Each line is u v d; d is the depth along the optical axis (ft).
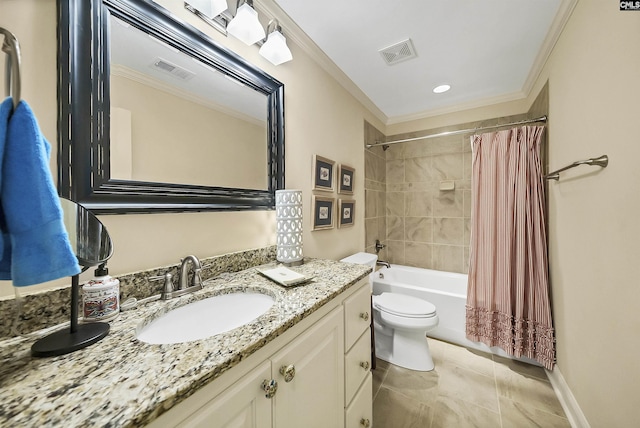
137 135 2.58
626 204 2.72
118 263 2.43
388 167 9.62
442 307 6.59
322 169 5.61
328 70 5.93
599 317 3.30
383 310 5.69
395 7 4.22
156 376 1.35
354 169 7.09
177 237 2.91
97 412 1.10
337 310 2.86
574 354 4.10
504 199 6.02
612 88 2.96
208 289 2.78
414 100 7.99
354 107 7.29
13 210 1.34
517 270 5.72
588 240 3.59
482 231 6.29
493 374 5.27
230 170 3.57
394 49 5.38
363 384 3.47
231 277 3.26
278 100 4.34
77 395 1.21
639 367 2.53
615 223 2.92
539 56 5.53
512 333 5.71
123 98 2.48
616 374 2.93
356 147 7.42
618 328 2.88
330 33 4.86
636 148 2.55
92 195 2.23
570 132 4.19
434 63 5.94
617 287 2.90
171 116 2.89
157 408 1.14
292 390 2.08
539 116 6.16
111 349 1.63
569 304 4.31
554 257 5.07
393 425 4.05
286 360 2.02
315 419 2.40
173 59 2.90
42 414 1.08
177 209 2.86
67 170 2.10
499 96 7.63
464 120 8.27
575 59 3.96
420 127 9.04
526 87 6.95
